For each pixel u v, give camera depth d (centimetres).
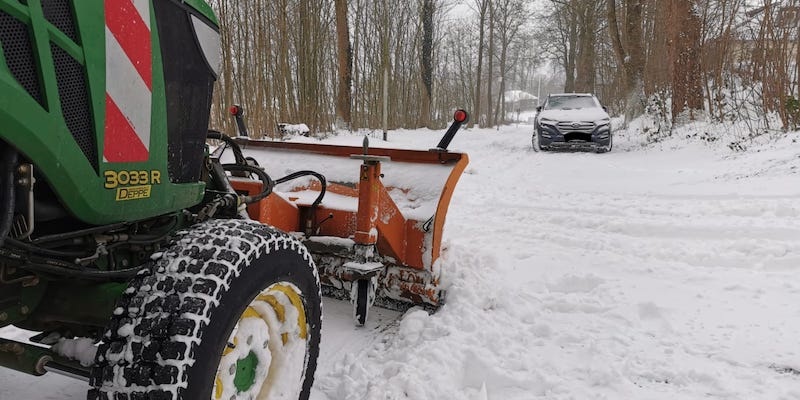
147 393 173
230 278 192
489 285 414
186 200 222
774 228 548
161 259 195
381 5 2973
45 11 153
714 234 567
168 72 204
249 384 220
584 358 328
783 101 1105
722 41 1353
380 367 321
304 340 245
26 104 145
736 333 351
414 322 367
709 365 314
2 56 141
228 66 1686
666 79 1675
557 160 1309
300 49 2011
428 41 3225
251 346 214
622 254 525
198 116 228
